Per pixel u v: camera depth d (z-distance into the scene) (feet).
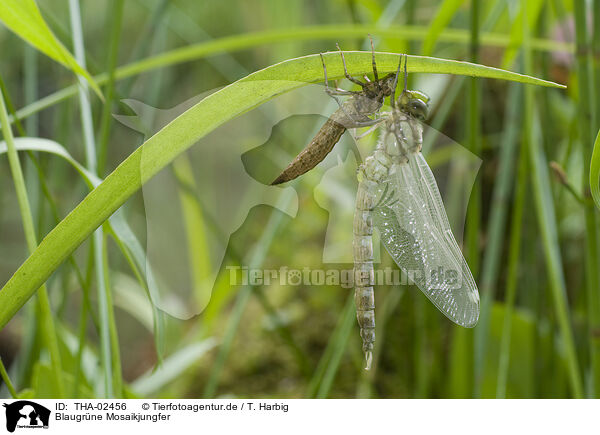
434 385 1.94
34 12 1.45
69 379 1.68
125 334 2.74
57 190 1.89
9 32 2.13
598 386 1.67
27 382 1.82
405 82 1.48
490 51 1.99
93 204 1.40
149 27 1.82
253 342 2.03
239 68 2.02
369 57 1.39
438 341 1.86
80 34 1.63
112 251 1.90
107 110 1.62
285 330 1.86
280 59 2.15
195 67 2.02
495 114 2.04
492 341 1.84
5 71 2.20
